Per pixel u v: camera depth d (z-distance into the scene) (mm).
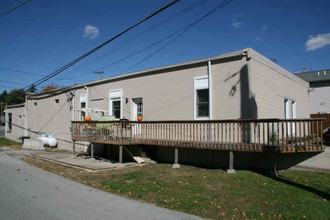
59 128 19672
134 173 9398
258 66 9867
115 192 6891
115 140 11359
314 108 21984
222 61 10242
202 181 7832
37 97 23078
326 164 8125
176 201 6004
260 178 7820
